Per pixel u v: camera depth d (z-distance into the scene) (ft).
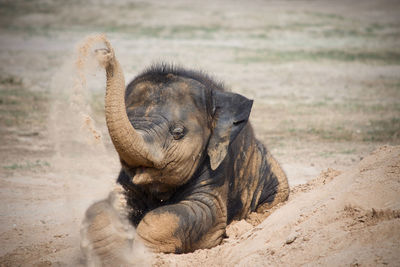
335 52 157.79
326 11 248.32
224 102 30.78
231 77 119.03
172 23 201.77
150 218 28.27
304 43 173.99
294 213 25.90
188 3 254.27
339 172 39.75
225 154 30.12
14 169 53.83
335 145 66.49
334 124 78.54
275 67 133.28
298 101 97.71
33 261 28.12
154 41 166.09
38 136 68.28
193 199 30.45
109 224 26.08
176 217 28.35
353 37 188.44
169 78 30.68
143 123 28.76
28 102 88.17
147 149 27.04
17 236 34.14
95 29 185.78
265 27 200.85
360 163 28.19
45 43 159.84
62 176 50.19
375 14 245.04
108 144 61.00
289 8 253.24
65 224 36.70
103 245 25.43
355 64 139.95
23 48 150.92
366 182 24.17
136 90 30.45
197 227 29.32
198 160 30.40
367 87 112.37
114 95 25.43
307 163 57.98
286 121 80.59
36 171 53.21
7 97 91.86
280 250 22.11
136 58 136.26
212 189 30.86
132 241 26.68
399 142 67.05
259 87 110.11
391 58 149.48
